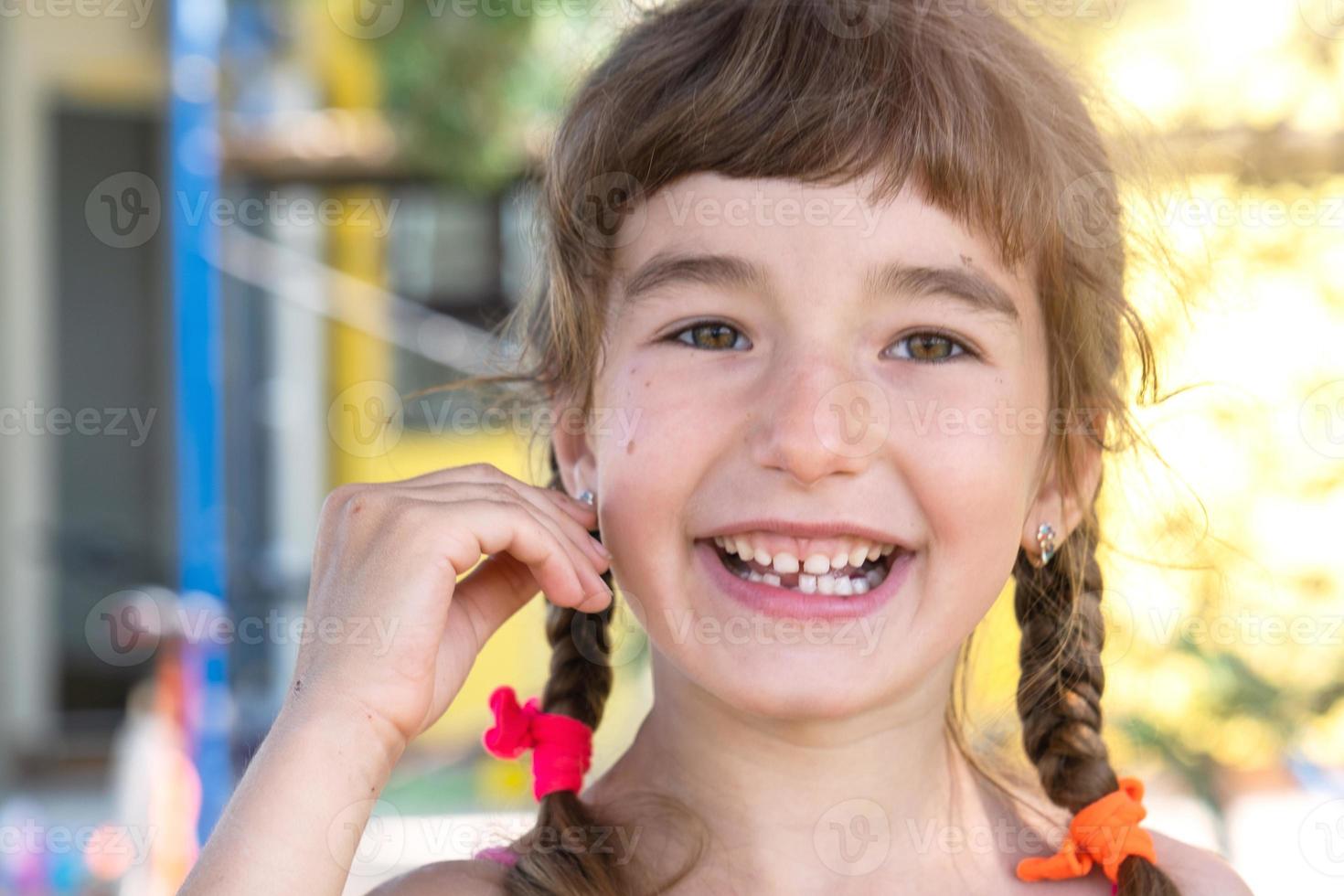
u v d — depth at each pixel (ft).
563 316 5.19
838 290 4.41
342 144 14.32
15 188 20.79
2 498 20.88
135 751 12.31
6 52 20.35
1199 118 9.68
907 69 4.66
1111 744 10.18
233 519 13.47
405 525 4.54
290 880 4.10
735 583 4.53
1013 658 6.50
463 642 4.73
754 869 4.68
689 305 4.53
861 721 4.67
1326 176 9.84
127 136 21.83
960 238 4.56
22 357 21.09
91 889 12.20
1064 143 5.20
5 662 20.72
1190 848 5.56
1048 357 5.00
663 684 4.85
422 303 17.17
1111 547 6.15
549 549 4.61
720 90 4.61
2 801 18.56
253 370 15.76
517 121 14.52
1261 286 9.99
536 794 5.06
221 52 13.94
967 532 4.54
